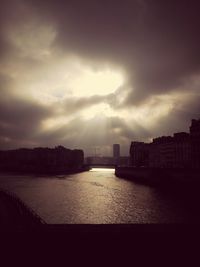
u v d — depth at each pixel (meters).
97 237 16.09
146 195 112.19
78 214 71.50
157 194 115.31
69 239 15.85
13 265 13.98
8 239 15.64
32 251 14.88
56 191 128.38
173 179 135.75
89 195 113.44
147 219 64.88
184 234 16.53
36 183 175.12
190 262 14.63
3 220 34.91
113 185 161.25
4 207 44.50
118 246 15.47
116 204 88.56
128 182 185.25
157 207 81.38
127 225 17.50
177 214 70.19
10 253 14.68
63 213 72.69
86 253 15.02
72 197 106.75
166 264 14.38
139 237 16.22
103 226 17.30
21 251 14.88
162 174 148.38
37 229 16.72
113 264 14.31
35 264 14.08
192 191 118.50
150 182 166.00
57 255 14.75
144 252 15.20
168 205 84.88
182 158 175.62
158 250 15.30
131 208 80.50
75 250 15.16
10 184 164.88
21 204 46.03
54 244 15.44
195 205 84.31
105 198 103.75
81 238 16.03
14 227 17.11
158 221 62.38
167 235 16.41
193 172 121.12
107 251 15.16
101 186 155.00
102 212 74.31
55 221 62.56
